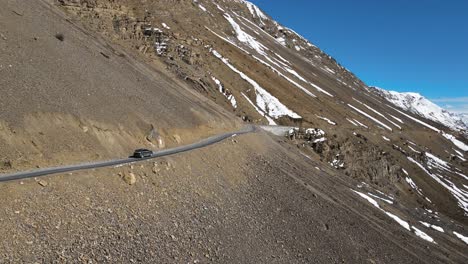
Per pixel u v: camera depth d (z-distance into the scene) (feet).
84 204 85.66
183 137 159.02
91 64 147.64
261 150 189.37
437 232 214.48
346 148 304.71
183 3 450.30
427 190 367.25
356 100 579.07
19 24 137.69
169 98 178.81
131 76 168.66
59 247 73.46
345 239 140.97
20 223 72.59
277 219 131.03
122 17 283.38
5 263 64.75
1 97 97.66
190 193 115.85
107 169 100.12
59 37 150.00
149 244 87.81
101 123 119.34
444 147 577.02
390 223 184.75
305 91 439.63
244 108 299.99
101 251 78.38
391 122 564.30
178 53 292.61
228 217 116.57
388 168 336.29
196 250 95.66
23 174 85.05
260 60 456.04
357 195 204.85
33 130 97.76
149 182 107.24
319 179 194.59
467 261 184.34
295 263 113.29
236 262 100.22
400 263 144.87
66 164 97.86
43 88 111.65
